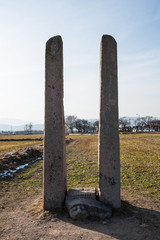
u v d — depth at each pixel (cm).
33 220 550
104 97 583
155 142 3238
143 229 487
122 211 574
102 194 584
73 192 642
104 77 586
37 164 1522
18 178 1082
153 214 568
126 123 9600
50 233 478
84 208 548
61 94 596
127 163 1376
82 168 1324
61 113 596
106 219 539
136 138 4256
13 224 533
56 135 590
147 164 1319
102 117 584
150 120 10244
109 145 579
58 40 598
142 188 820
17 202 711
